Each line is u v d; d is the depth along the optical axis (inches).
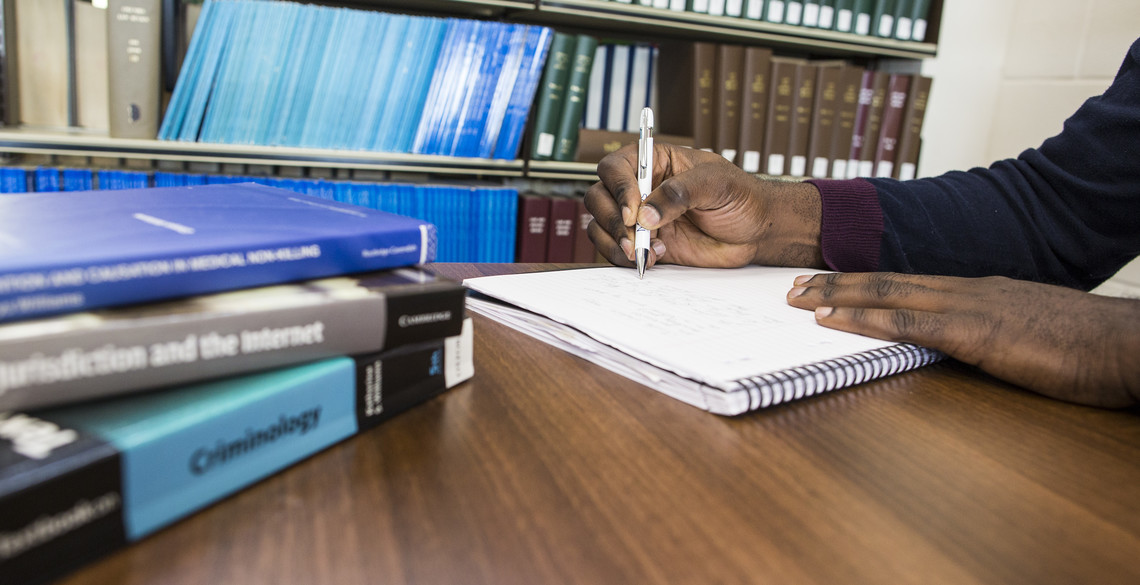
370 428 12.5
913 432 13.9
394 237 13.7
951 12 80.0
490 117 61.6
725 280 24.4
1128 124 25.8
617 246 26.2
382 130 59.2
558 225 64.7
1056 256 27.8
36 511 7.4
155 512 8.8
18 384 8.3
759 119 69.6
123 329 9.0
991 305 17.2
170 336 9.4
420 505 10.1
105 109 59.4
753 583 8.8
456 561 8.9
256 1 53.2
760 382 14.1
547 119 63.9
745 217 26.1
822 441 13.3
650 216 22.8
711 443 12.8
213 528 9.2
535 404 14.2
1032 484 11.9
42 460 7.7
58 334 8.5
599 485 11.0
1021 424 14.7
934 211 27.6
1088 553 9.9
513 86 61.4
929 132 84.1
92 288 9.3
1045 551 9.9
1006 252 27.6
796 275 26.4
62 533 7.8
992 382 17.5
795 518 10.4
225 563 8.5
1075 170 27.3
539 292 20.4
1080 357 15.7
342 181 59.2
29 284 8.6
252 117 55.5
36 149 50.4
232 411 9.7
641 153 24.5
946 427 14.3
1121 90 27.2
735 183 25.4
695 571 8.9
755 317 19.1
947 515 10.7
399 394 13.0
